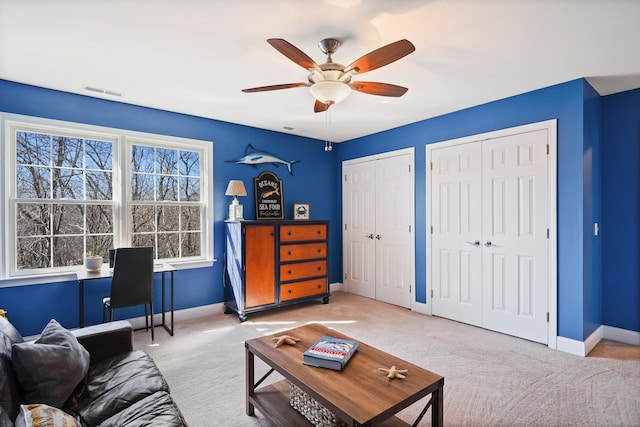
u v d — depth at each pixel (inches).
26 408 47.7
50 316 119.4
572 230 115.3
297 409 72.2
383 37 85.6
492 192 135.6
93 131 129.5
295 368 67.5
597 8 73.1
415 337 128.6
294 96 129.0
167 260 148.4
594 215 122.6
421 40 87.1
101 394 61.8
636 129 122.8
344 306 173.0
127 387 62.6
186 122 152.1
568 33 83.8
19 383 55.3
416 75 110.0
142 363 72.0
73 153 128.3
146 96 128.6
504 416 78.5
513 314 129.6
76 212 128.6
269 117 157.5
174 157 152.6
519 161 127.9
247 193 173.3
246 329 137.9
